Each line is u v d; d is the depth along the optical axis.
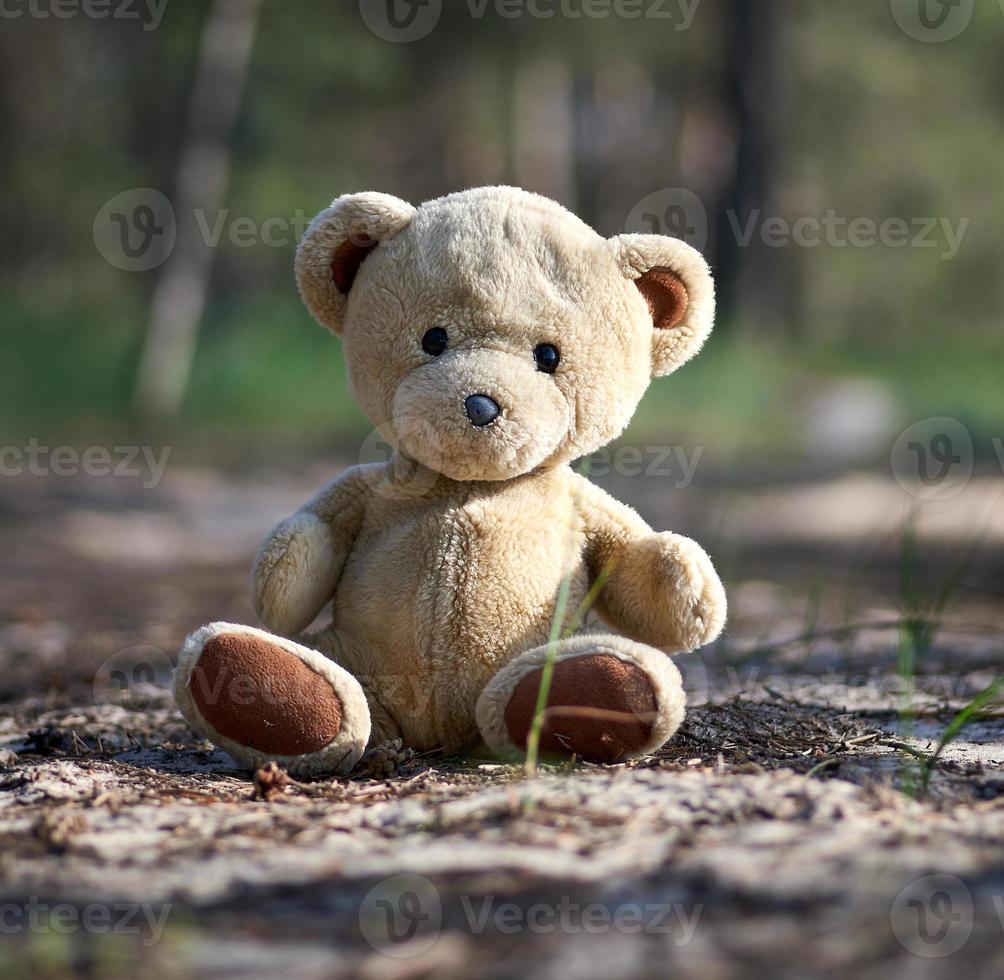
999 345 31.09
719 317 25.08
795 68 27.92
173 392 18.55
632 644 2.93
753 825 2.29
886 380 26.17
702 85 29.31
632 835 2.26
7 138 21.56
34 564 9.17
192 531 11.08
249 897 2.05
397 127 27.53
